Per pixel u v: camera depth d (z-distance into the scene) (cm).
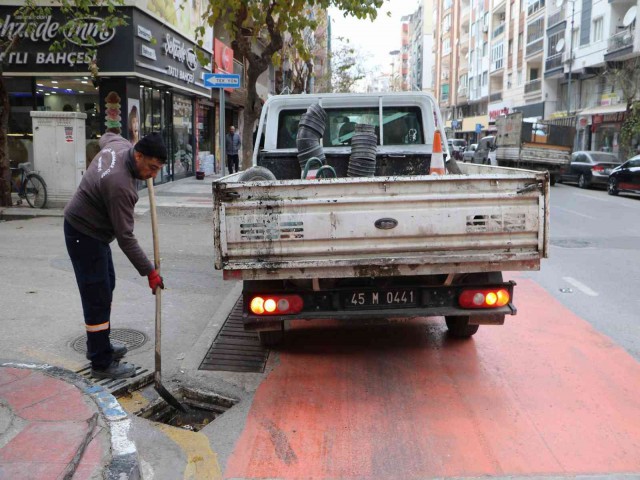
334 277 423
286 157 673
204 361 500
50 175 1246
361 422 395
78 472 292
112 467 298
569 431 383
